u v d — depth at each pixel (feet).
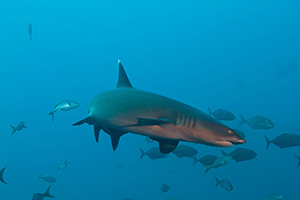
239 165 89.56
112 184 104.53
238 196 75.56
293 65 129.70
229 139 8.59
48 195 24.77
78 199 95.30
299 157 26.48
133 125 10.04
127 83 13.74
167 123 9.14
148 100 10.13
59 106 22.25
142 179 101.96
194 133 8.93
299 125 115.24
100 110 11.43
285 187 77.97
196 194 79.56
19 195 106.63
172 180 88.58
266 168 89.66
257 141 99.30
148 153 28.66
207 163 26.45
